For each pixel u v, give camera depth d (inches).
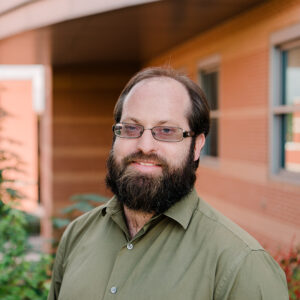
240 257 54.4
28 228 170.9
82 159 484.1
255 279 53.4
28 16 275.3
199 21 266.7
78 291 64.6
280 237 216.2
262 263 54.6
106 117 485.1
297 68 209.3
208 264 55.7
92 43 337.7
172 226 60.9
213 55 291.0
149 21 262.1
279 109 215.8
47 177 507.8
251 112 243.1
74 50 370.6
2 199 160.6
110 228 68.1
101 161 486.0
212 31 290.0
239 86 255.8
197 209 61.3
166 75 65.1
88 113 483.2
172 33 304.5
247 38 243.9
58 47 351.6
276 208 220.5
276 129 223.3
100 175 485.4
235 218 266.2
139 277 59.1
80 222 74.9
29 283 135.0
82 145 483.8
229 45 266.4
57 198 481.4
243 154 254.1
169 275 57.2
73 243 73.7
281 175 218.4
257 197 238.5
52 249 167.9
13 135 609.6
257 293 52.9
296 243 201.9
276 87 221.5
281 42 211.5
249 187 247.4
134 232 65.5
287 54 217.2
